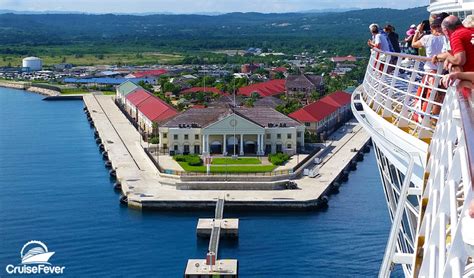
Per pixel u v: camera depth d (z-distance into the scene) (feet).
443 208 51.49
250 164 474.08
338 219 369.50
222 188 416.26
